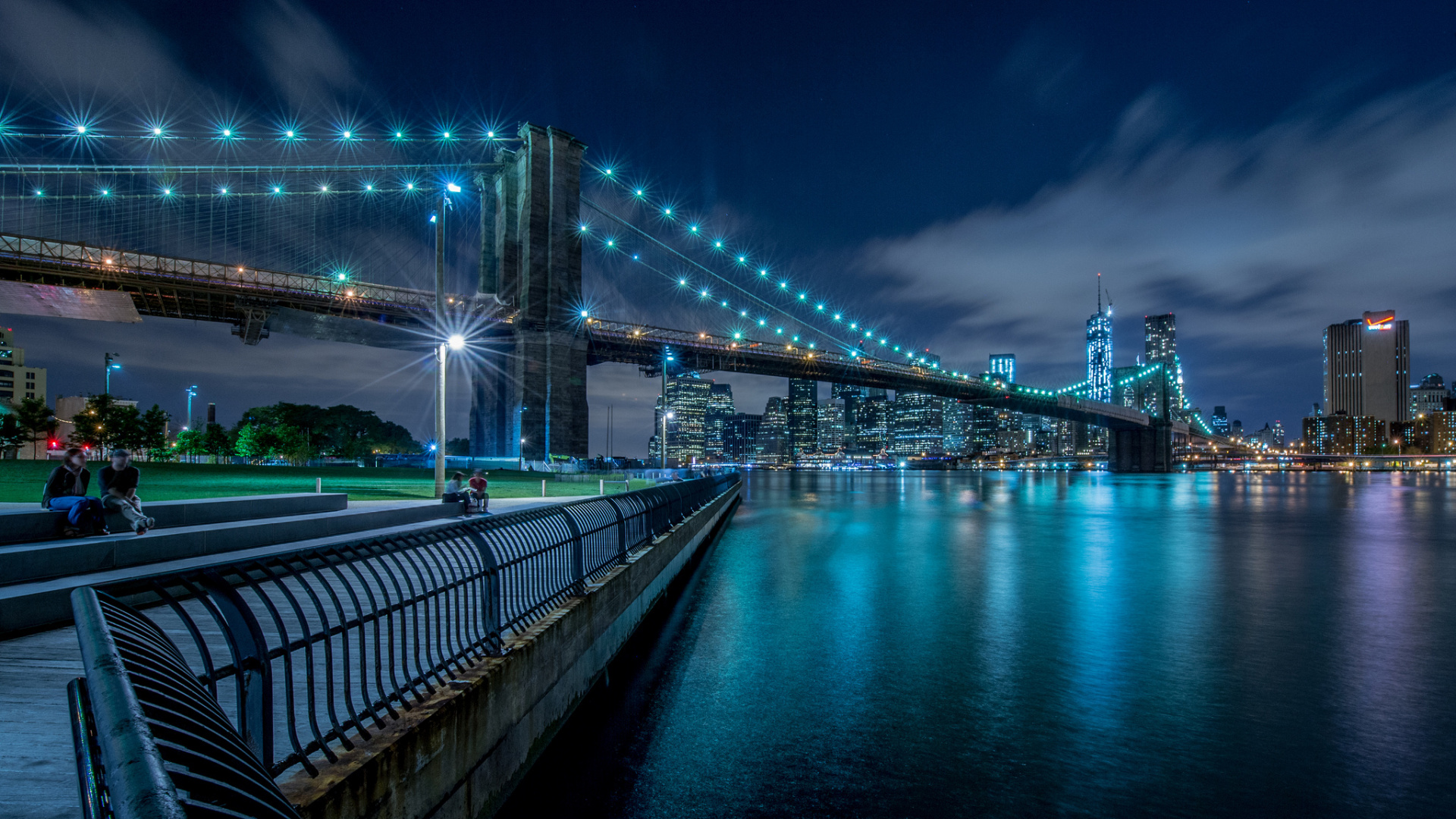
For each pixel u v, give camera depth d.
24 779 3.66
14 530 8.73
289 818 1.97
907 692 9.21
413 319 77.62
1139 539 29.14
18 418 61.78
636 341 94.69
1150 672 10.08
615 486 40.25
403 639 4.76
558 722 7.42
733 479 48.19
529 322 78.19
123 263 64.06
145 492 21.61
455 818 4.98
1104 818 6.05
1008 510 48.25
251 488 24.73
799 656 10.88
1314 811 6.17
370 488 30.08
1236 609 14.53
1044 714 8.45
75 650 6.08
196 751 1.88
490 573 6.05
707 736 7.75
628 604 10.93
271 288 70.50
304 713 4.83
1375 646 11.52
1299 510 51.06
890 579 18.25
